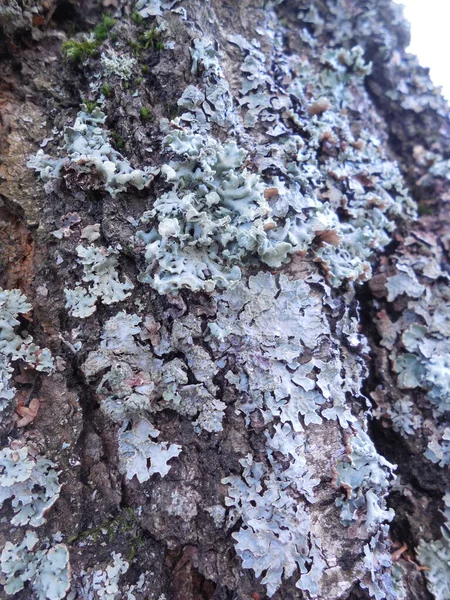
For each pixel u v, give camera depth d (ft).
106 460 0.50
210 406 0.49
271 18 0.71
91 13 0.60
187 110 0.55
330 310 0.56
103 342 0.50
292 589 0.45
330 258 0.58
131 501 0.49
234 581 0.47
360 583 0.47
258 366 0.50
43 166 0.53
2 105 0.55
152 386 0.48
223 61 0.61
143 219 0.51
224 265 0.51
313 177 0.61
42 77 0.57
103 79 0.55
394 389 0.65
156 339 0.50
